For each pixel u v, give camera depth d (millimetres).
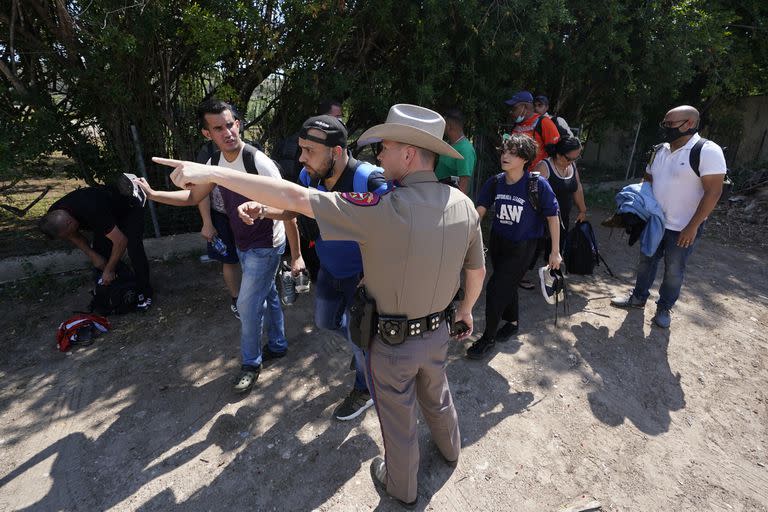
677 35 6055
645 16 5988
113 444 2543
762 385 3115
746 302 4293
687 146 3264
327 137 2027
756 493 2291
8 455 2473
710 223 6684
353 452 2488
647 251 3604
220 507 2180
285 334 3611
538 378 3115
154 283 4469
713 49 6625
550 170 3758
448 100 5504
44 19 3898
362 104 5215
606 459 2473
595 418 2770
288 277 2756
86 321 3496
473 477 2340
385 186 1870
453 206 1697
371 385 1917
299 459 2443
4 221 5668
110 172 4805
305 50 4730
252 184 1486
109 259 3643
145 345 3465
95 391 2975
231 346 3453
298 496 2234
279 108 5219
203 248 5156
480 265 1989
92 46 3926
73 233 3512
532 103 4629
